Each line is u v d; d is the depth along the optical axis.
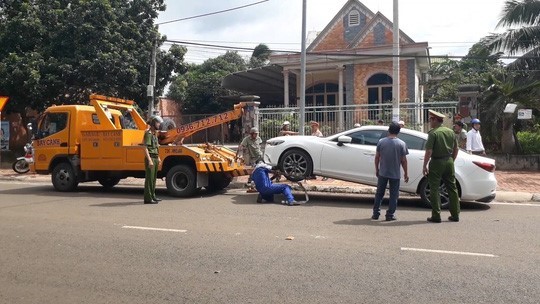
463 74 34.69
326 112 17.69
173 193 11.46
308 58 25.52
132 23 21.33
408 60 24.27
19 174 17.55
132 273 5.38
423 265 5.59
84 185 14.45
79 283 5.08
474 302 4.46
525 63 20.00
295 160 10.85
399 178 8.34
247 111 17.17
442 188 9.66
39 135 12.87
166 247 6.46
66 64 19.64
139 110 21.28
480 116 17.64
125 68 20.23
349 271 5.38
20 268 5.61
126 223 8.10
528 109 16.61
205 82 36.00
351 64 25.52
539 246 6.49
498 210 9.60
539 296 4.61
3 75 19.58
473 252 6.16
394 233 7.28
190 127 12.49
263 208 9.71
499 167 17.19
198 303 4.48
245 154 12.77
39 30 20.38
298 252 6.17
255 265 5.62
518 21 19.20
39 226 7.87
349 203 10.46
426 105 16.83
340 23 27.25
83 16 20.14
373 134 10.50
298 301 4.50
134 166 11.66
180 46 22.81
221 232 7.36
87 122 12.69
